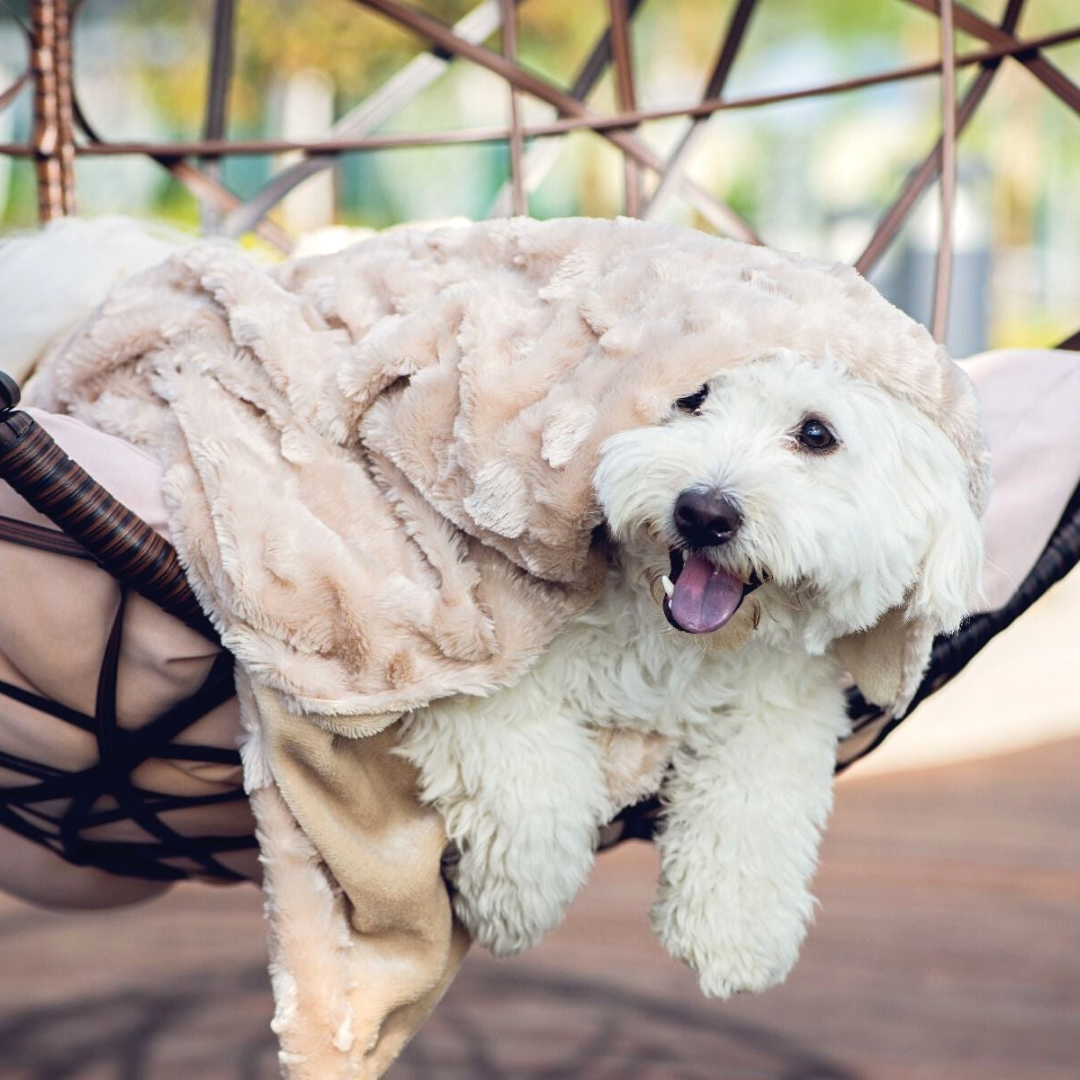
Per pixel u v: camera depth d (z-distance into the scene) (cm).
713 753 174
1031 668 649
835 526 147
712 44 1238
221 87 312
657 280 153
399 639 146
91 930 355
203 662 152
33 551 148
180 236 216
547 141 295
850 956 328
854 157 1263
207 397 156
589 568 156
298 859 150
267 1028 297
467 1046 287
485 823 163
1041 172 1272
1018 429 193
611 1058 281
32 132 293
